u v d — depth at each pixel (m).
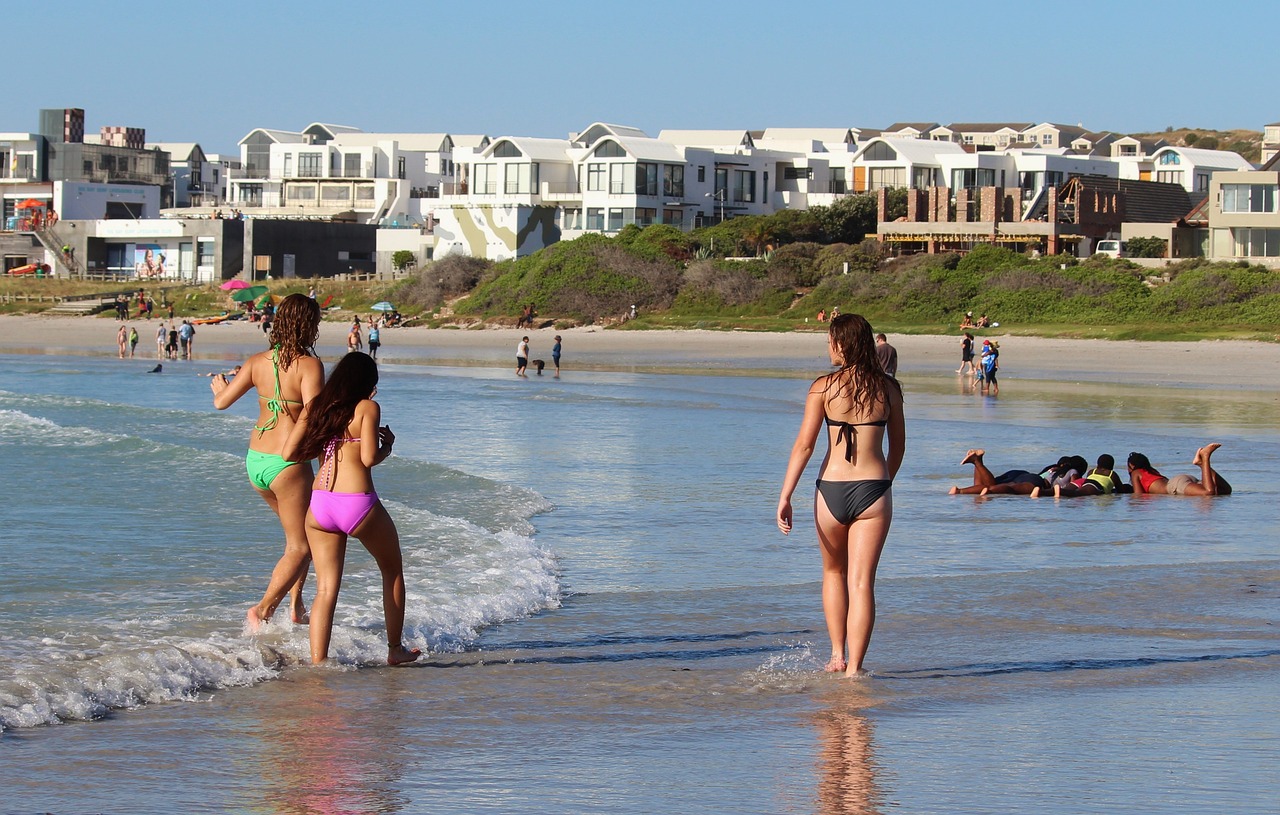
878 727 12.26
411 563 20.78
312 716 12.63
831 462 14.21
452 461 37.84
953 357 105.44
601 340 133.00
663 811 9.93
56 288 188.38
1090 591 19.39
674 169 191.75
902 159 193.50
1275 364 93.94
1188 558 22.50
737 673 14.45
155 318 170.88
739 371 93.25
